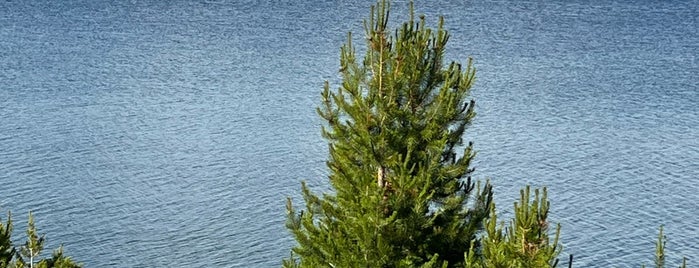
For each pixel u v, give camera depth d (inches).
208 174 3427.7
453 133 1010.1
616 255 2743.6
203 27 7401.6
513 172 3521.2
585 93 5118.1
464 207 1009.5
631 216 3063.5
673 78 5620.1
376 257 930.1
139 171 3449.8
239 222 2945.4
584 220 3014.3
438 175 987.3
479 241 997.8
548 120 4434.1
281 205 3112.7
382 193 945.5
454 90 1005.8
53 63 5664.4
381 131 976.3
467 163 994.1
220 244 2768.2
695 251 2810.0
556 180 3440.0
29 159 3558.1
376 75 983.0
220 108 4557.1
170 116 4362.7
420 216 941.8
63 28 7086.6
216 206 3080.7
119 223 2918.3
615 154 3823.8
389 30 989.8
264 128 4138.8
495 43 7012.8
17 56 5861.2
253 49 6402.6
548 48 6796.3
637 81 5506.9
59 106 4507.9
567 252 2748.5
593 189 3334.2
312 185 3341.5
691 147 3969.0
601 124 4370.1
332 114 1006.4
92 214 2979.8
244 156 3673.7
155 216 2984.7
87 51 6136.8
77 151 3688.5
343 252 946.7
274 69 5654.5
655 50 6727.4
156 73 5452.8
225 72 5536.4
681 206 3176.7
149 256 2679.6
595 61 6225.4
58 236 2802.7
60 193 3171.8
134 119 4281.5
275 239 2797.7
